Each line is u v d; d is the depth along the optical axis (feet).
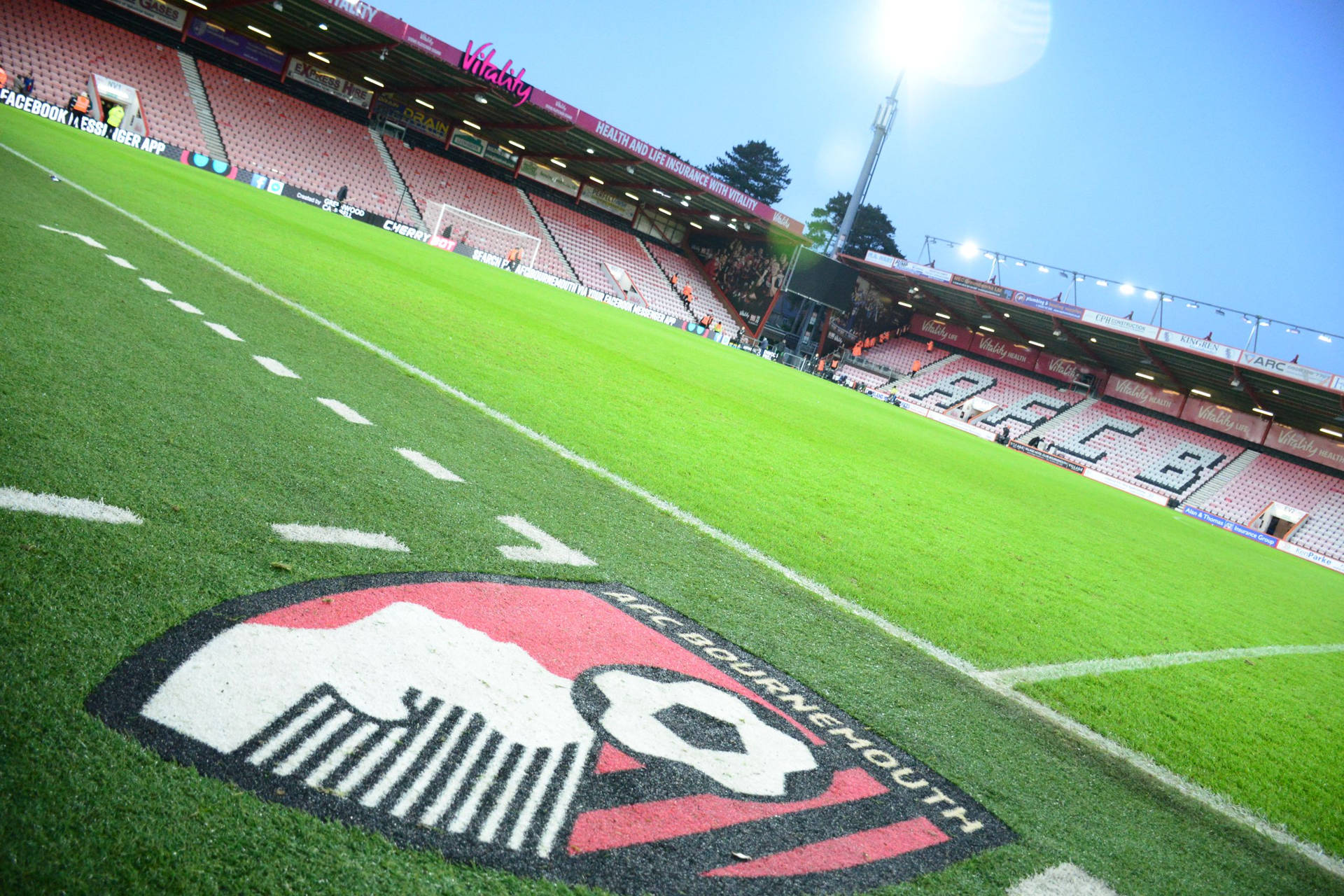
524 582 10.52
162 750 5.61
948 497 35.65
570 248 142.92
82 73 92.89
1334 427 124.57
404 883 5.08
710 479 21.45
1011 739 10.71
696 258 175.32
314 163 112.27
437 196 127.13
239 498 10.19
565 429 21.48
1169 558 42.83
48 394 11.64
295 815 5.40
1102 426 145.28
